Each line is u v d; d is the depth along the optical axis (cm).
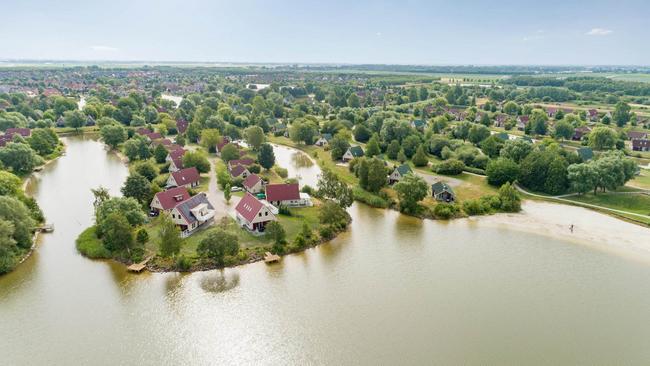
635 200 9856
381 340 5119
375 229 8475
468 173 12306
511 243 7888
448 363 4753
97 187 10675
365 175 10494
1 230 6397
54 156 13688
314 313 5634
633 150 15350
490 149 13650
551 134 17075
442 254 7406
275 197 9119
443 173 12275
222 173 10838
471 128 15725
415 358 4825
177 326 5344
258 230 7750
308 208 9156
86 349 4909
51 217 8631
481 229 8531
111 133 14862
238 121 18912
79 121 17775
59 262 6800
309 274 6631
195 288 6162
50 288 6094
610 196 10188
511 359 4825
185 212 7719
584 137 16225
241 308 5722
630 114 19675
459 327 5381
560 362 4794
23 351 4866
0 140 13438
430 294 6125
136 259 6719
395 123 15750
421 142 14625
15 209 6956
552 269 6912
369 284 6375
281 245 7262
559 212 9481
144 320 5444
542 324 5469
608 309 5816
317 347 4997
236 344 5047
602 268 6962
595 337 5228
